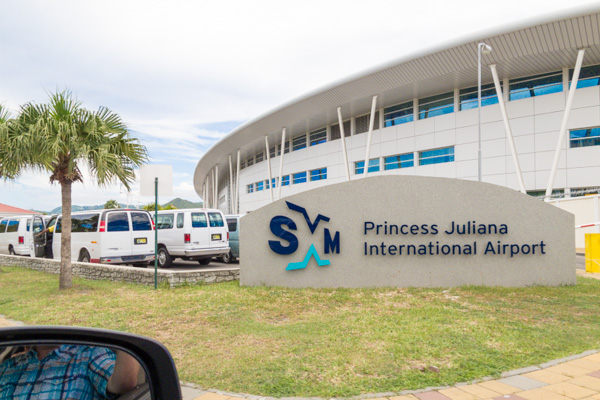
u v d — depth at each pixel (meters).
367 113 36.44
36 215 18.52
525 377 4.40
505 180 27.42
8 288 10.74
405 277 9.81
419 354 5.01
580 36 22.36
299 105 35.69
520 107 27.09
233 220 15.99
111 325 6.63
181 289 9.55
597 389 4.08
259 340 5.70
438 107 31.38
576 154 25.11
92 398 1.33
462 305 7.75
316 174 41.44
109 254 12.95
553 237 10.00
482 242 9.92
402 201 9.94
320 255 9.79
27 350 1.30
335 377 4.38
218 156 56.25
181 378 4.44
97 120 9.46
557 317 6.87
